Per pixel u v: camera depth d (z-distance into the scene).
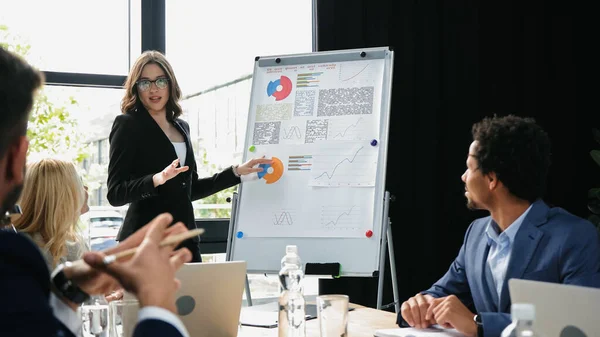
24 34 3.55
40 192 2.30
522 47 4.40
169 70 3.19
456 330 1.87
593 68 4.54
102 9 3.71
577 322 1.27
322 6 3.97
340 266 3.12
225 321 1.79
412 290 4.10
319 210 3.22
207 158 3.92
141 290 0.87
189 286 1.73
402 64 4.11
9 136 0.80
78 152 3.66
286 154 3.35
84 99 3.68
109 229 3.67
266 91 3.50
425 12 4.18
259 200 3.32
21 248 0.81
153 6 3.80
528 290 1.35
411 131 4.11
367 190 3.20
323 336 1.60
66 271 1.05
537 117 4.41
